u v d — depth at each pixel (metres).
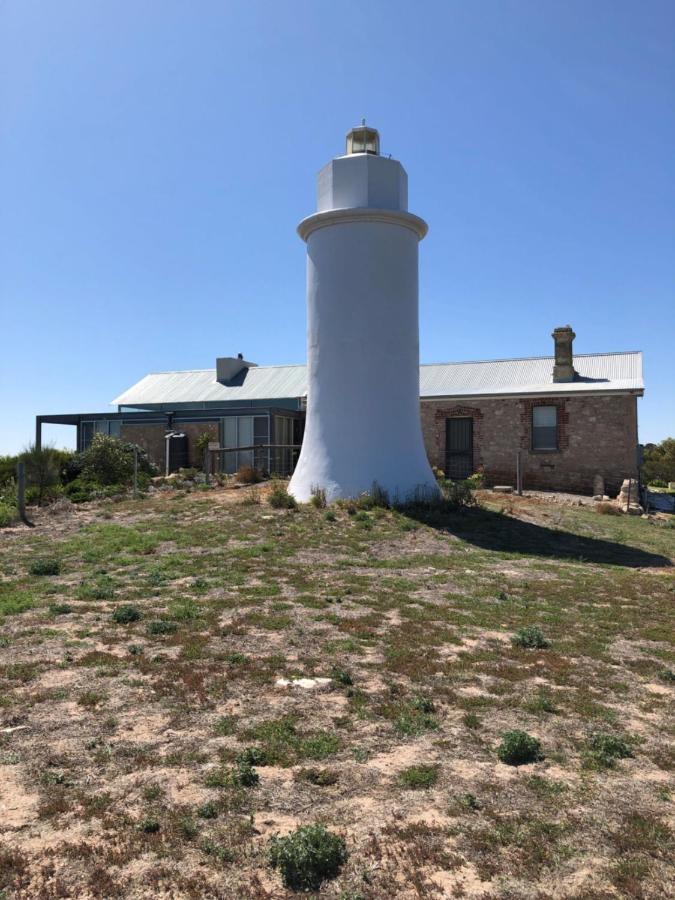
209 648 6.30
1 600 7.95
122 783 3.97
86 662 5.87
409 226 15.34
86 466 21.42
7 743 4.41
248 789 3.95
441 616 7.59
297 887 3.17
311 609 7.71
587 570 10.45
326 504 14.37
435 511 13.84
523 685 5.68
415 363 15.62
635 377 23.09
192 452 26.33
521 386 24.27
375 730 4.77
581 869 3.33
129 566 9.84
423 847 3.46
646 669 6.16
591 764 4.36
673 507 22.52
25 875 3.16
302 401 27.33
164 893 3.08
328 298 15.13
